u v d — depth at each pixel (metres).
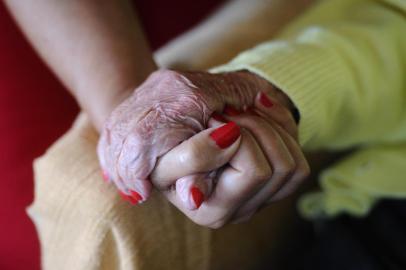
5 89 0.81
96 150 0.65
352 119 0.70
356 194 0.76
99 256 0.62
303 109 0.64
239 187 0.58
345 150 0.83
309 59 0.66
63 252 0.64
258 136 0.59
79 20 0.68
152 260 0.64
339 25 0.71
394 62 0.71
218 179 0.58
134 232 0.62
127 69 0.67
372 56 0.70
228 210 0.59
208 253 0.67
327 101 0.66
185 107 0.59
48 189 0.64
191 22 1.05
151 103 0.59
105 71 0.67
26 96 0.82
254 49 0.67
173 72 0.61
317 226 0.82
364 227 0.77
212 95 0.60
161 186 0.59
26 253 0.78
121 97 0.66
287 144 0.60
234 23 0.79
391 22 0.73
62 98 0.84
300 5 0.81
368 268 0.73
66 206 0.63
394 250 0.74
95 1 0.69
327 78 0.66
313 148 0.70
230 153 0.57
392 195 0.75
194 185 0.57
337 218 0.79
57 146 0.66
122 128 0.59
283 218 0.79
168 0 1.02
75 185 0.63
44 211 0.65
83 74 0.67
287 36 0.75
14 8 0.70
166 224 0.64
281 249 0.80
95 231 0.62
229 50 0.75
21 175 0.78
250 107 0.62
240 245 0.72
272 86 0.64
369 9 0.75
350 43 0.69
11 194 0.77
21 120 0.81
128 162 0.58
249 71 0.64
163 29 1.02
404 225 0.76
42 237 0.66
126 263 0.62
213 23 0.81
